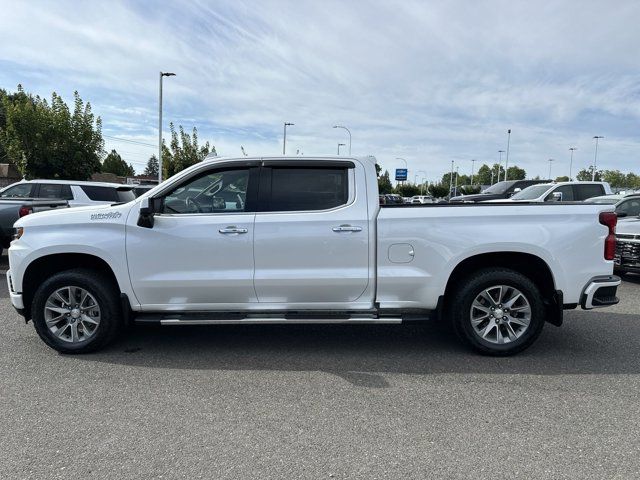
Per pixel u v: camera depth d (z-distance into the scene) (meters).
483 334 4.70
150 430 3.27
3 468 2.81
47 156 23.64
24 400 3.72
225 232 4.56
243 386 4.02
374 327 5.80
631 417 3.49
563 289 4.60
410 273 4.59
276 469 2.82
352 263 4.60
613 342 5.22
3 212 9.12
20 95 24.66
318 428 3.31
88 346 4.72
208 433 3.24
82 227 4.66
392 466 2.86
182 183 4.71
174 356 4.75
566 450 3.04
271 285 4.60
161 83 26.59
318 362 4.60
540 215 4.56
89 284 4.63
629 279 9.56
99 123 25.45
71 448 3.04
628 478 2.74
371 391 3.93
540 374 4.30
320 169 4.69
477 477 2.75
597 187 13.47
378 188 4.68
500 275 4.57
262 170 4.70
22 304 4.81
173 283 4.61
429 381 4.14
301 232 4.56
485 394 3.88
